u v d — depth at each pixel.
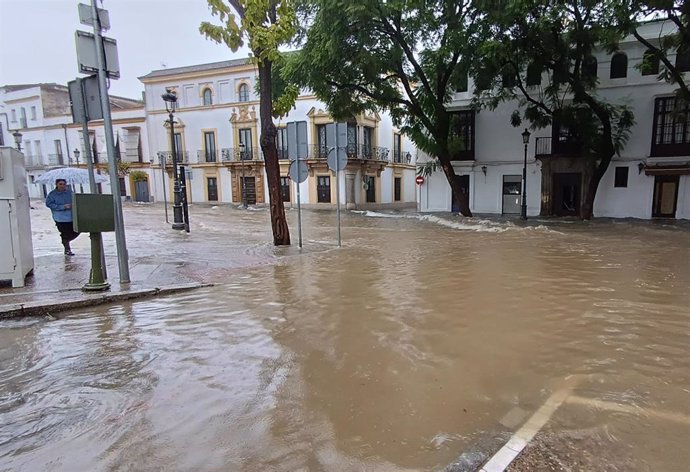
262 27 9.75
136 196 45.03
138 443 2.76
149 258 9.71
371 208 36.41
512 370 3.80
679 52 17.89
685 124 21.30
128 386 3.57
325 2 15.71
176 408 3.20
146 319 5.38
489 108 24.61
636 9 16.42
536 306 5.77
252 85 38.56
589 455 2.56
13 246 6.58
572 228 16.97
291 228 18.52
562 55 18.92
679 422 2.92
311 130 36.44
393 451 2.66
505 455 2.56
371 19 17.17
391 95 21.25
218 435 2.85
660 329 4.80
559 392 3.38
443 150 21.44
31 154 51.12
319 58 17.34
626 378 3.61
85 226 6.18
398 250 11.13
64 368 3.94
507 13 16.16
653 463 2.48
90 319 5.38
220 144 40.59
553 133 23.73
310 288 6.91
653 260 9.32
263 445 2.73
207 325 5.11
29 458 2.60
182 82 41.19
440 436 2.81
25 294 6.16
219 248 11.41
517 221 20.69
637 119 22.11
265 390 3.48
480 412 3.11
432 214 25.59
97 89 6.79
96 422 3.02
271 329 4.95
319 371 3.83
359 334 4.75
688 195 21.58
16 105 51.16
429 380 3.63
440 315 5.41
